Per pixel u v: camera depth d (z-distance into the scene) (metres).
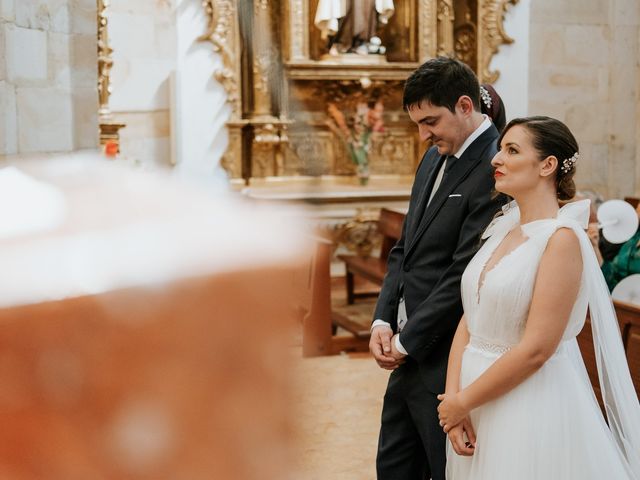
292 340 0.38
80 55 3.72
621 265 5.27
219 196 0.41
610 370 2.61
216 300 0.36
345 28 10.01
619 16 11.07
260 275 0.37
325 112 10.22
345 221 9.65
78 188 0.38
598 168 11.26
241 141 9.30
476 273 2.55
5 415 0.32
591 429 2.44
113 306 0.34
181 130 9.10
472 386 2.43
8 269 0.33
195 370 0.35
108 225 0.36
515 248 2.49
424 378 2.81
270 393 0.37
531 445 2.37
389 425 3.03
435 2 10.29
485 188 2.73
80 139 3.73
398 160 10.69
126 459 0.33
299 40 9.68
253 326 0.37
